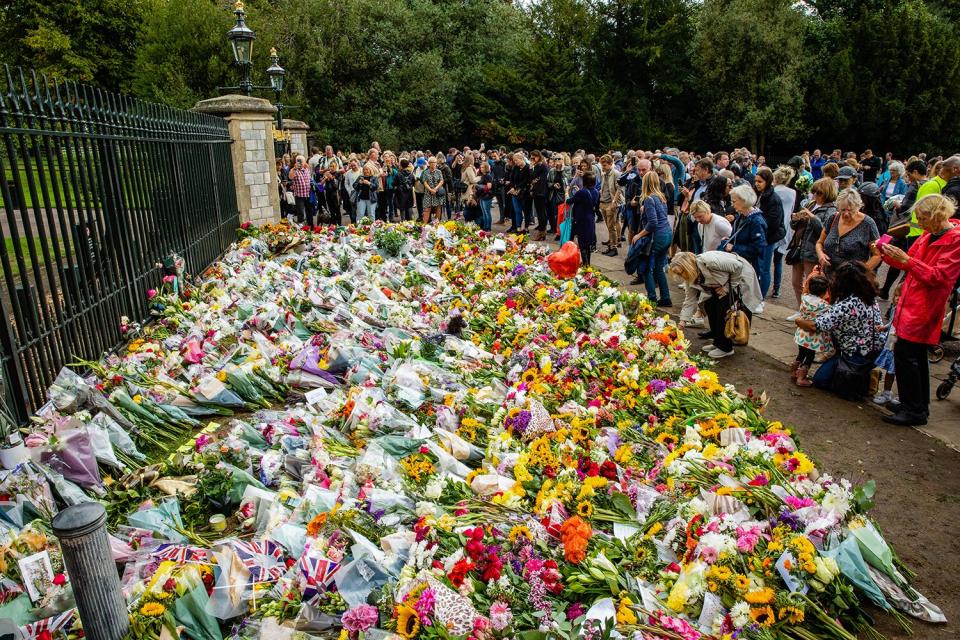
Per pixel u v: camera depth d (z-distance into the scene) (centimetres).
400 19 3259
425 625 257
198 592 281
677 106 3812
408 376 514
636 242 874
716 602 284
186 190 867
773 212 826
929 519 399
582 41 3697
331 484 379
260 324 649
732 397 496
